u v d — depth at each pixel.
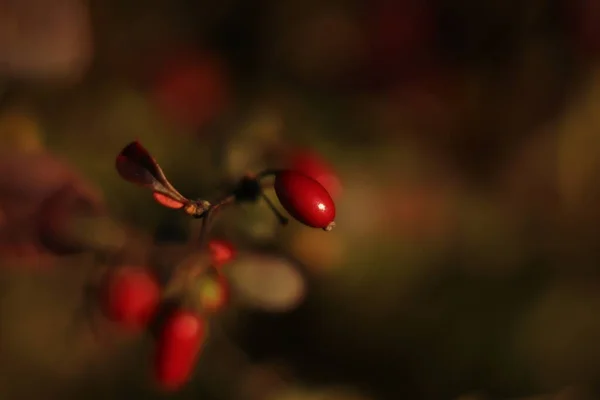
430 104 0.40
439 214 0.36
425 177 0.37
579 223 0.38
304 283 0.27
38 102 0.30
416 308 0.34
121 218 0.28
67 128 0.31
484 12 0.40
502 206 0.38
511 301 0.34
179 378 0.25
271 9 0.40
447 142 0.39
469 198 0.38
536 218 0.38
